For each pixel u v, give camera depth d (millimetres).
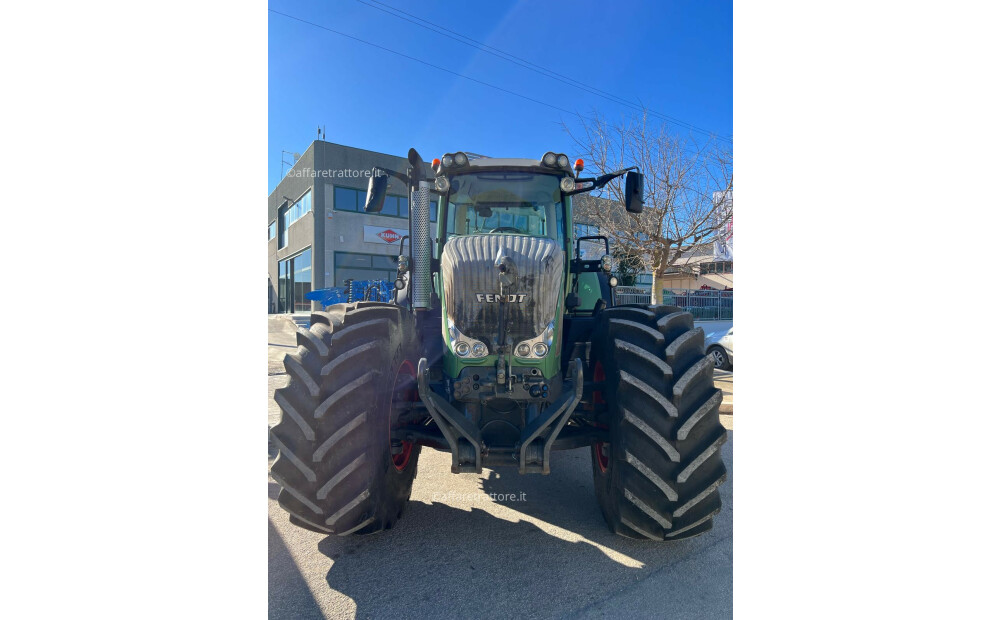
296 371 2531
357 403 2566
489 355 2746
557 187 3445
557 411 2561
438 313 3436
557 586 2473
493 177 3447
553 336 2795
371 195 3119
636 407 2594
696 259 10398
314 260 17578
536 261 2750
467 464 2619
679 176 8023
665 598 2395
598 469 3174
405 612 2264
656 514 2582
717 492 2670
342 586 2455
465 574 2564
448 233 3451
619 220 8523
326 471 2488
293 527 3033
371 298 8750
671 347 2582
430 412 2584
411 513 3262
